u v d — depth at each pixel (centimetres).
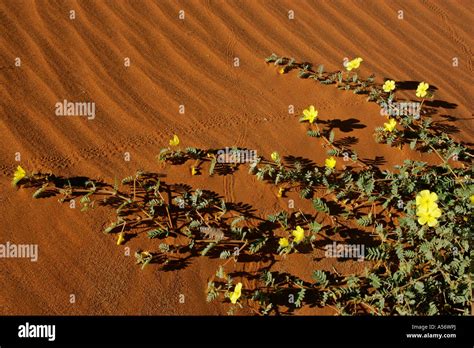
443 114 486
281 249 378
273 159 429
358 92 497
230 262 371
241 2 581
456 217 391
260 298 349
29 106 453
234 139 449
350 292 357
